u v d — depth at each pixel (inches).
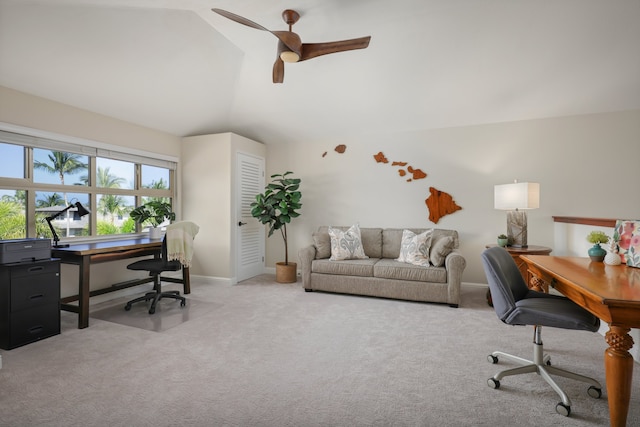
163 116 161.6
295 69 140.6
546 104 146.0
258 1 98.7
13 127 113.7
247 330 109.9
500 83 136.5
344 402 68.9
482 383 76.5
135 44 115.0
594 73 126.3
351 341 100.9
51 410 65.7
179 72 134.8
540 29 109.9
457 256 135.6
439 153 172.1
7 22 94.6
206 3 99.0
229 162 175.9
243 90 157.2
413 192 176.9
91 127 139.9
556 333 106.6
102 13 100.5
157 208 156.0
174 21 110.2
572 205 150.9
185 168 186.5
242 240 186.7
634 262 77.1
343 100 158.4
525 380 78.0
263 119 179.3
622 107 142.4
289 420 63.1
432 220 173.0
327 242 168.6
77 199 138.9
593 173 148.1
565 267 77.9
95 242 141.3
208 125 181.2
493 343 99.2
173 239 129.9
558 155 152.9
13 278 95.7
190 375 80.0
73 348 95.6
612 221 100.8
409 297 141.7
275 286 172.7
